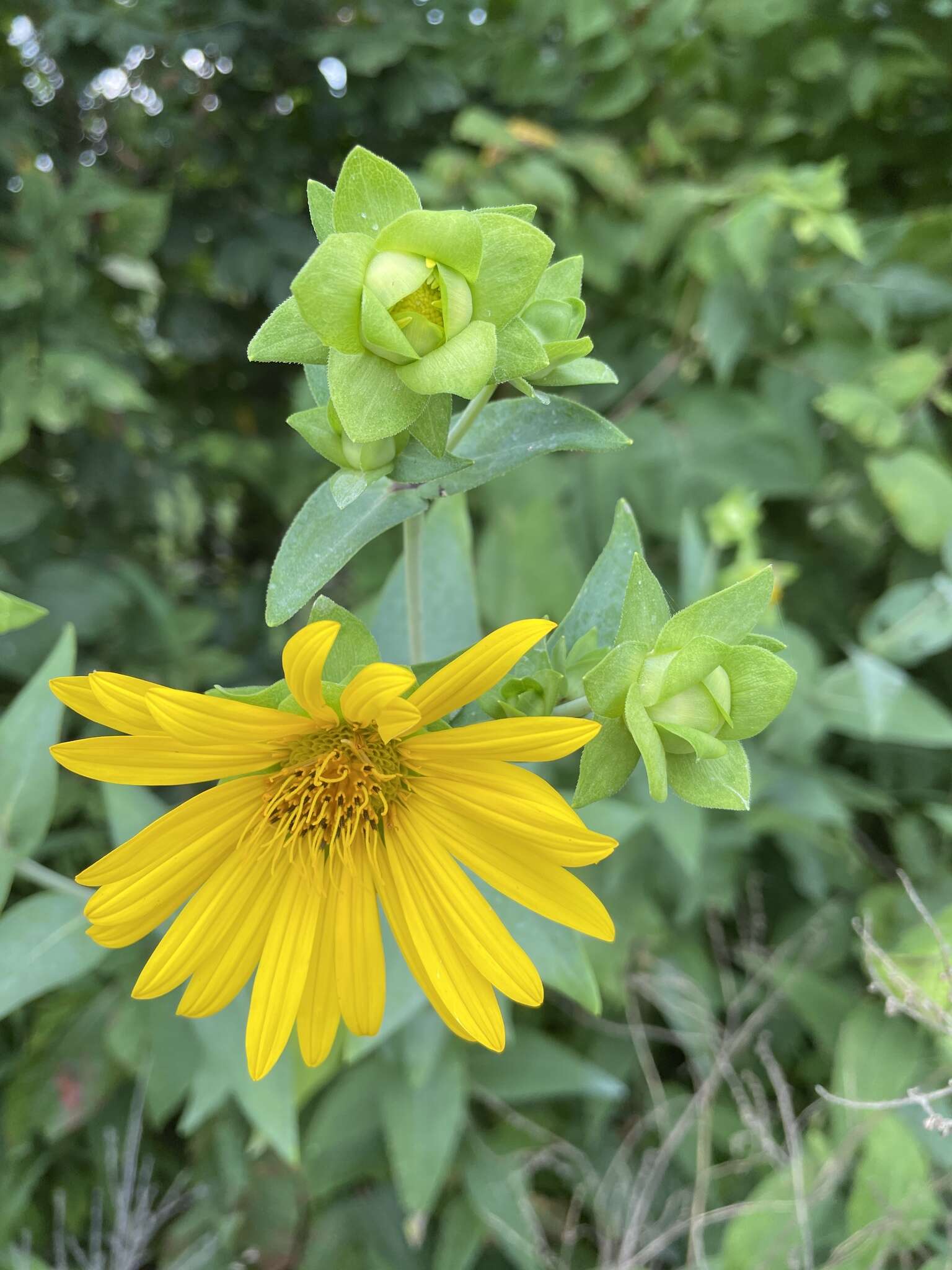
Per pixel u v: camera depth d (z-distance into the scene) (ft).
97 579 1.01
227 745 0.39
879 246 0.96
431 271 0.34
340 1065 0.83
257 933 0.45
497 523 0.92
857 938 0.94
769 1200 0.74
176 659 1.12
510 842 0.42
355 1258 0.88
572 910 0.41
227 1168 0.86
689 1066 0.96
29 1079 0.83
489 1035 0.43
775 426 0.95
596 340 1.05
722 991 0.96
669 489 0.96
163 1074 0.78
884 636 0.92
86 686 0.37
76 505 1.15
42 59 1.03
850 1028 0.80
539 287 0.43
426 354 0.35
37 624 0.96
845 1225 0.76
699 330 0.99
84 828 1.03
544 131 1.00
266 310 1.19
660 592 0.41
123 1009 0.80
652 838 0.89
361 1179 0.92
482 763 0.40
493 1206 0.84
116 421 1.13
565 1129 0.94
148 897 0.42
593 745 0.40
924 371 0.94
